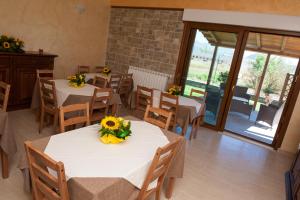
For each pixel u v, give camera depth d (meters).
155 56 5.31
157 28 5.19
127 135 1.88
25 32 4.31
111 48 6.02
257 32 4.16
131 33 5.60
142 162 1.64
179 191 2.53
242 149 3.96
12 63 3.77
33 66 4.10
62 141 1.78
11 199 2.07
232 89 4.49
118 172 1.48
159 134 2.18
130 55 5.70
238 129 4.86
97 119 3.26
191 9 4.64
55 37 4.84
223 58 4.59
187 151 3.55
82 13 5.23
